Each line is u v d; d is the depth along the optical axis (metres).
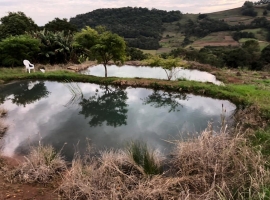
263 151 4.59
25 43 15.30
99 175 3.98
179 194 3.54
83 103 9.52
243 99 8.65
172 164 4.89
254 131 5.74
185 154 4.53
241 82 12.17
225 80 12.59
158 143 6.03
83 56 19.22
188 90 10.55
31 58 17.53
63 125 7.27
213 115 7.91
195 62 18.02
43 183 4.19
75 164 4.56
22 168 4.40
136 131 6.82
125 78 12.20
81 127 7.12
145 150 4.78
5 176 4.34
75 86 11.76
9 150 5.64
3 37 19.08
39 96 10.34
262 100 7.95
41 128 7.00
